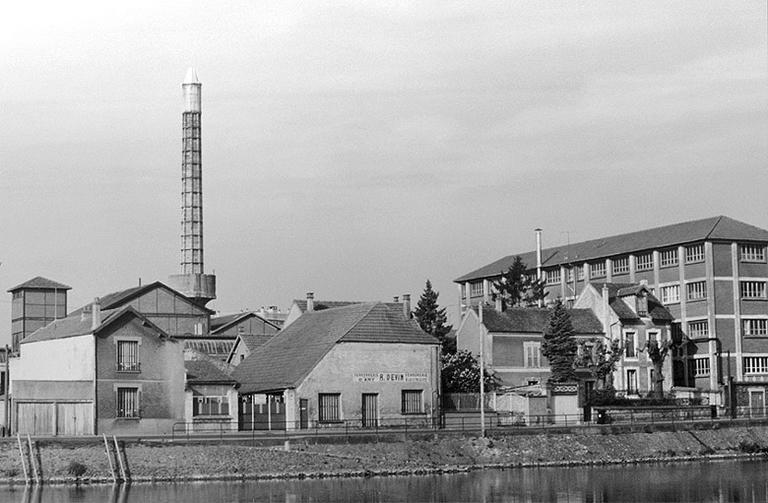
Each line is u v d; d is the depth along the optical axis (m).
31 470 93.12
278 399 116.94
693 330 166.50
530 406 122.81
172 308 172.12
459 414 122.12
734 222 170.12
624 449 113.50
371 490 90.38
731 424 120.56
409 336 121.31
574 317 155.00
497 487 92.69
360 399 118.06
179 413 109.69
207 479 95.62
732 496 87.81
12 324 170.00
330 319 125.56
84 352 108.19
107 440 95.62
